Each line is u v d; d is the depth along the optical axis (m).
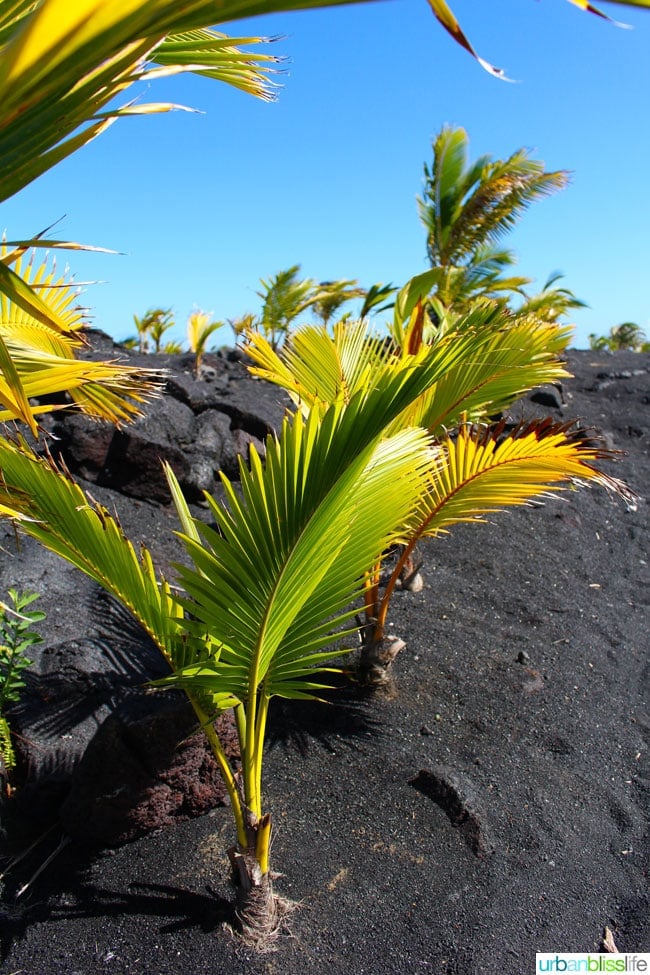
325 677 3.45
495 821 2.70
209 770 2.58
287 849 2.50
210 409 5.51
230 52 1.64
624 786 3.04
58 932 2.17
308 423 1.63
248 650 1.88
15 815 2.57
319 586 1.99
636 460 7.72
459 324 3.43
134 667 3.15
